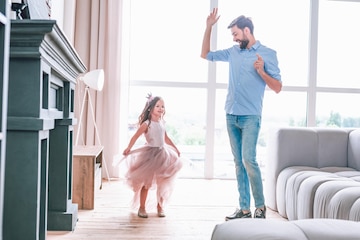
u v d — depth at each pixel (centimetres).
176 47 383
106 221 211
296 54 397
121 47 356
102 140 355
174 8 383
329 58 401
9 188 128
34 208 129
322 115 400
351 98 402
